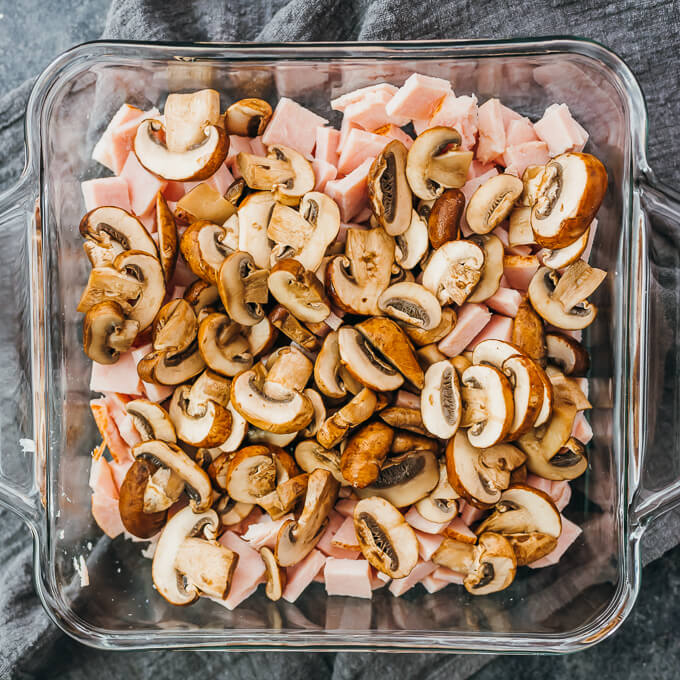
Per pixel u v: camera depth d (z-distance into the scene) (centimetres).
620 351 49
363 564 48
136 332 48
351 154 48
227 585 48
